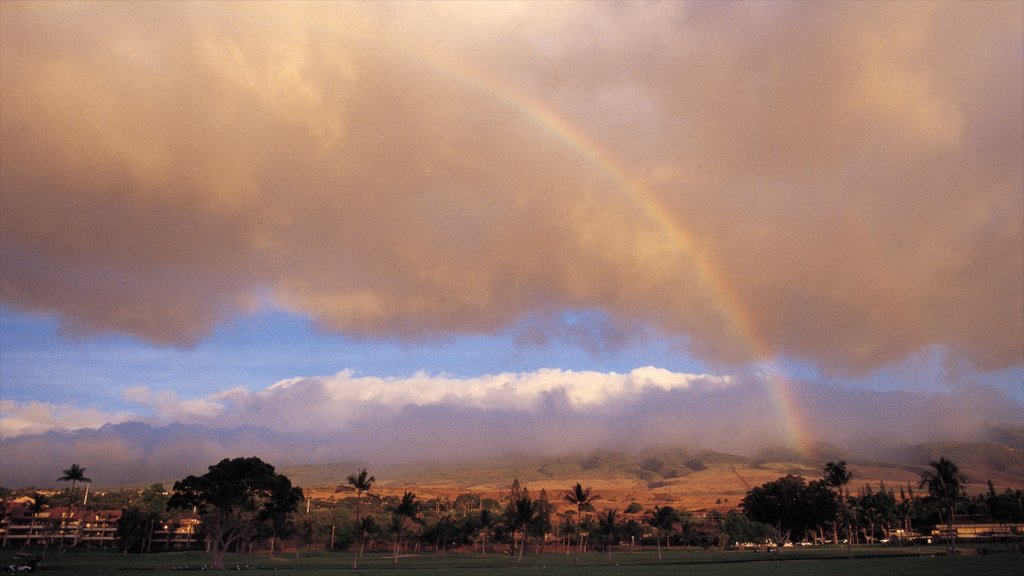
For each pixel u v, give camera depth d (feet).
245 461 391.45
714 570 289.12
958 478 475.72
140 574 309.01
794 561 363.35
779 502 491.72
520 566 387.14
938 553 410.11
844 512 560.61
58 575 305.73
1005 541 568.82
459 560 508.94
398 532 548.72
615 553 652.48
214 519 407.23
